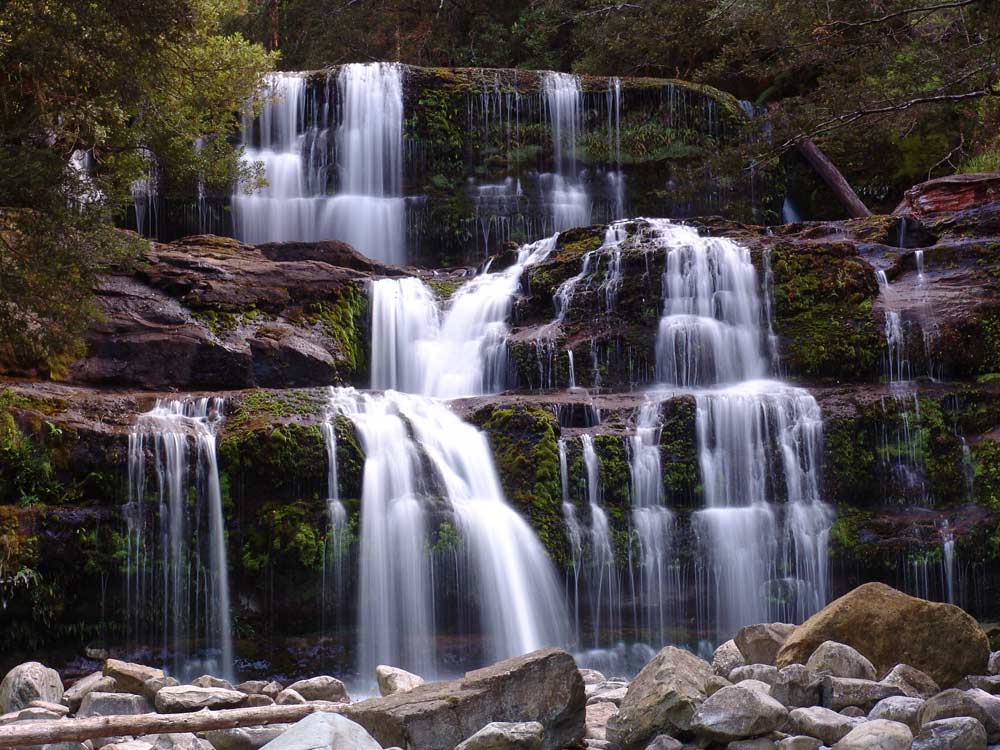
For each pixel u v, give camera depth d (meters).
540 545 11.49
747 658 7.96
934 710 6.11
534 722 6.02
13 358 12.78
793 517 12.02
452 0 34.22
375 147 22.36
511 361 14.52
